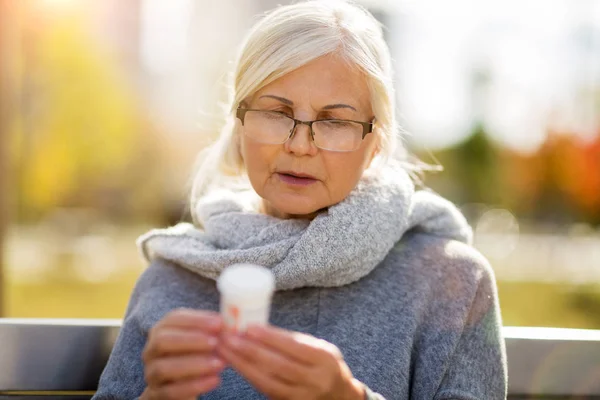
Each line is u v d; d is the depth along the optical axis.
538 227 21.94
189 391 1.05
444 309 1.55
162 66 19.31
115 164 15.98
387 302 1.55
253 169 1.50
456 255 1.61
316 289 1.57
